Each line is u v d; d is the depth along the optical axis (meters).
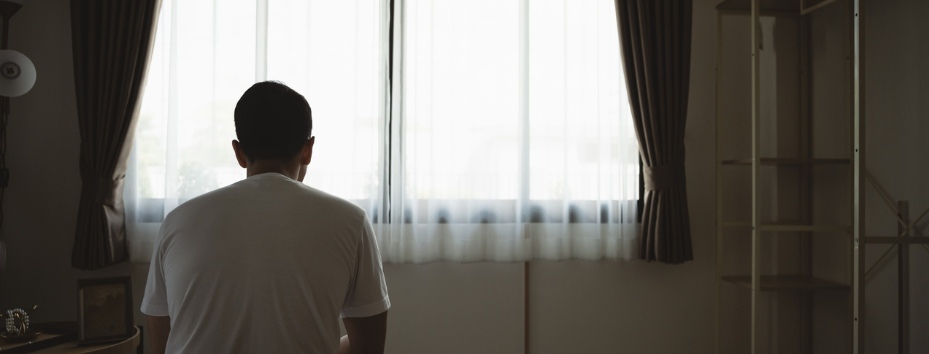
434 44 2.74
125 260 2.54
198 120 2.59
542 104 2.79
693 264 2.90
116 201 2.46
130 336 1.97
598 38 2.79
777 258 2.82
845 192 2.52
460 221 2.71
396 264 2.72
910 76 2.19
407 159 2.70
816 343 2.79
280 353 0.92
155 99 2.59
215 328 0.92
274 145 1.09
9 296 2.53
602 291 2.86
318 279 0.96
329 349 0.97
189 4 2.59
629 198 2.83
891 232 2.28
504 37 2.77
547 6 2.80
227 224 0.97
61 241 2.56
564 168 2.78
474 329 2.77
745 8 2.70
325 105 2.66
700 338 2.90
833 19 2.58
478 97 2.75
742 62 2.91
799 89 2.79
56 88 2.57
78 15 2.43
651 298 2.88
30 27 2.55
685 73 2.72
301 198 1.02
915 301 2.18
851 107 2.36
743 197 2.90
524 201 2.75
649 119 2.70
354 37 2.68
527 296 2.79
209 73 2.61
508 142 2.76
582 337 2.85
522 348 2.79
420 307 2.75
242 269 0.94
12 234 2.54
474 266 2.78
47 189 2.56
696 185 2.89
